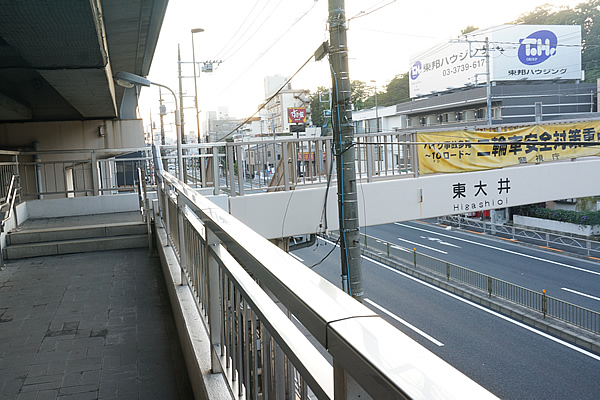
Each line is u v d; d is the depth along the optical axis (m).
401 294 16.45
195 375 2.72
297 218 8.36
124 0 6.28
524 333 12.39
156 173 7.40
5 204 7.52
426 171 9.50
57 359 3.63
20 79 12.66
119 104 14.60
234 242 1.61
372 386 0.68
